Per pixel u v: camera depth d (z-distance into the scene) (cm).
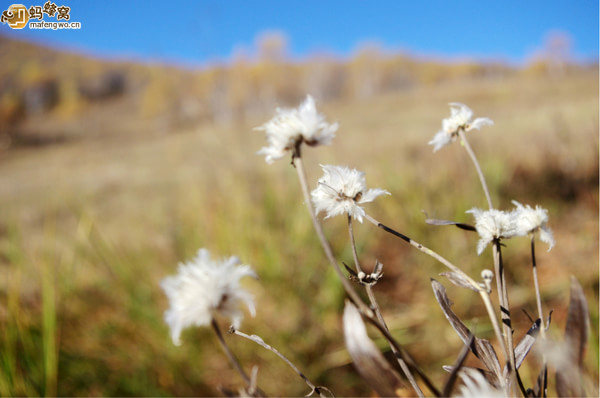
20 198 338
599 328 47
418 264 91
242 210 103
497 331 17
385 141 250
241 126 161
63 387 69
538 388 18
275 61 1249
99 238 94
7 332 68
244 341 74
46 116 1681
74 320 79
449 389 12
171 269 95
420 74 1728
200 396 69
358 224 102
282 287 81
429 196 112
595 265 79
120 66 2266
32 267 88
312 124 17
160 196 223
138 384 70
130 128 1252
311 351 72
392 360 68
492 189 111
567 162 125
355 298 14
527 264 88
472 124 22
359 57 1773
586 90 566
